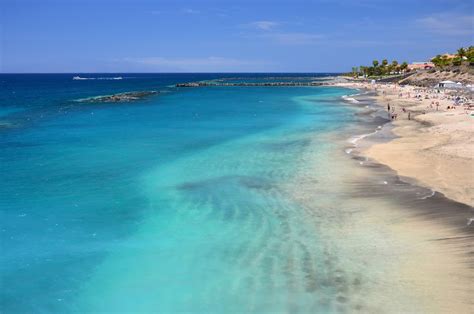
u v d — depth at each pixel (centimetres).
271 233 1545
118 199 1941
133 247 1458
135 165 2580
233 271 1280
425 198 1833
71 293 1196
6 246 1468
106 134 3806
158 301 1145
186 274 1275
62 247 1465
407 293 1123
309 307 1080
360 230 1543
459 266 1248
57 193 2025
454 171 2209
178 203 1886
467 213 1644
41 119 4950
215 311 1088
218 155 2867
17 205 1856
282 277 1232
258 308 1088
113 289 1209
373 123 4309
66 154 2892
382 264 1284
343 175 2272
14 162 2641
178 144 3291
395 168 2348
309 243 1449
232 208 1812
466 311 1038
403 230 1524
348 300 1104
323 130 3922
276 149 3052
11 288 1219
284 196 1955
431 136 3281
